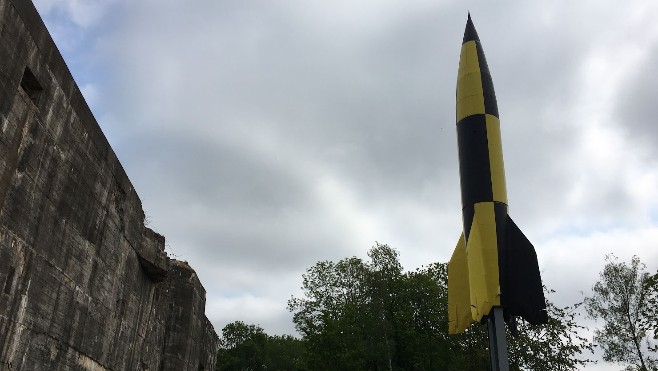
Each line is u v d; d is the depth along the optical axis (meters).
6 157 10.96
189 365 26.86
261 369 70.31
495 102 20.88
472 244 18.61
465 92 20.97
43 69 12.39
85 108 14.78
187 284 27.23
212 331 35.56
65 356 14.13
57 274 13.51
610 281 33.56
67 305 14.16
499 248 18.30
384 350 35.78
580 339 32.31
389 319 37.81
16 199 11.47
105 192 16.56
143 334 21.31
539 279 17.92
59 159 13.38
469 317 19.91
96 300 16.17
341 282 42.66
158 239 22.28
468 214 19.28
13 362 11.55
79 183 14.62
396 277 39.59
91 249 15.63
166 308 25.58
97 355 16.39
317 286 42.81
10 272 11.36
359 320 37.22
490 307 17.67
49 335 13.19
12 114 11.12
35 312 12.46
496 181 19.30
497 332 17.27
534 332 32.81
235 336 73.62
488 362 33.06
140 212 20.25
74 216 14.39
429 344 36.25
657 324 27.95
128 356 19.47
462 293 20.19
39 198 12.47
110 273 17.30
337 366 34.34
